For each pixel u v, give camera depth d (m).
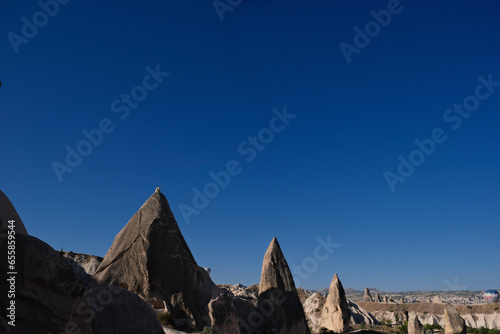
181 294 27.12
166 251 28.16
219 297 27.38
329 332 48.72
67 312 9.55
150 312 11.16
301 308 33.81
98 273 27.36
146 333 10.81
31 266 9.32
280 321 32.16
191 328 25.91
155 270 27.38
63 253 35.62
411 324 51.28
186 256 28.78
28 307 9.16
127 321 10.75
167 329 22.94
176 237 29.05
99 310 10.65
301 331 32.84
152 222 28.61
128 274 27.08
